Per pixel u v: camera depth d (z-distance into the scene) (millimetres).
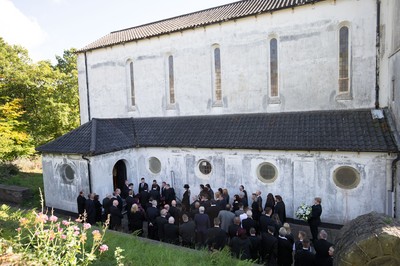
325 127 13422
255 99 16109
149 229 11133
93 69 21172
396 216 11500
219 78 17250
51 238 6160
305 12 14547
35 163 26844
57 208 16125
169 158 16484
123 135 17203
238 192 14727
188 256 7945
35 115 28953
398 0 11016
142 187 15148
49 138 30531
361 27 13547
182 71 18016
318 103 14656
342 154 12375
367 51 13523
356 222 8039
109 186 15633
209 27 16891
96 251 7539
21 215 10070
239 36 16188
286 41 15070
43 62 29953
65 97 30625
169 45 18250
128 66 19984
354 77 13852
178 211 11484
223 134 15359
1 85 26047
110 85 20609
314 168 12914
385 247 6680
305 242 7879
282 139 13641
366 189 12109
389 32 12281
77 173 15062
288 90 15250
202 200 12188
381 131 12141
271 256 8664
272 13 15227
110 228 11883
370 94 13609
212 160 15234
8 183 19938
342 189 12508
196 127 16703
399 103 11117
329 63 14289
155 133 17469
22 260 5500
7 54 27812
